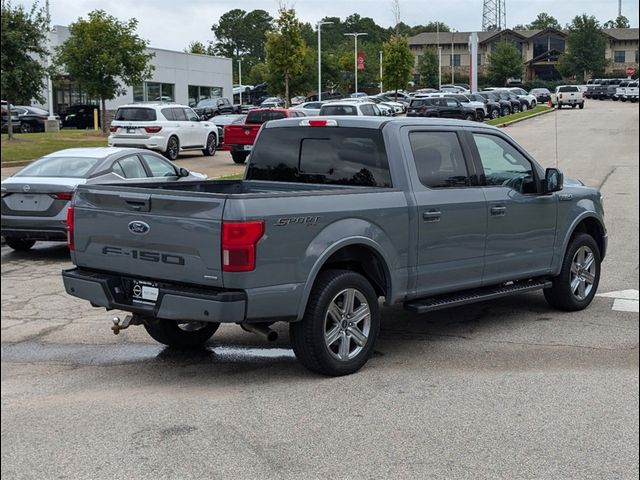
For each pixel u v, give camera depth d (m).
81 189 6.38
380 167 6.74
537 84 100.75
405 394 5.82
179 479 4.43
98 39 36.94
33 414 5.42
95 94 37.72
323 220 5.96
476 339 7.36
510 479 4.45
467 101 47.56
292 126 7.34
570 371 6.38
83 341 7.33
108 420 5.31
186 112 28.33
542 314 8.34
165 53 54.84
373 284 6.68
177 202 5.72
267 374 6.32
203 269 5.63
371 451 4.81
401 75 65.19
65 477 4.45
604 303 8.83
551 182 7.79
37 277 10.26
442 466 4.61
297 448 4.85
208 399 5.71
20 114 42.69
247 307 5.58
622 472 4.54
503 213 7.43
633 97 74.06
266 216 5.61
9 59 29.00
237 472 4.52
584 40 102.12
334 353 6.20
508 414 5.42
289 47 49.38
